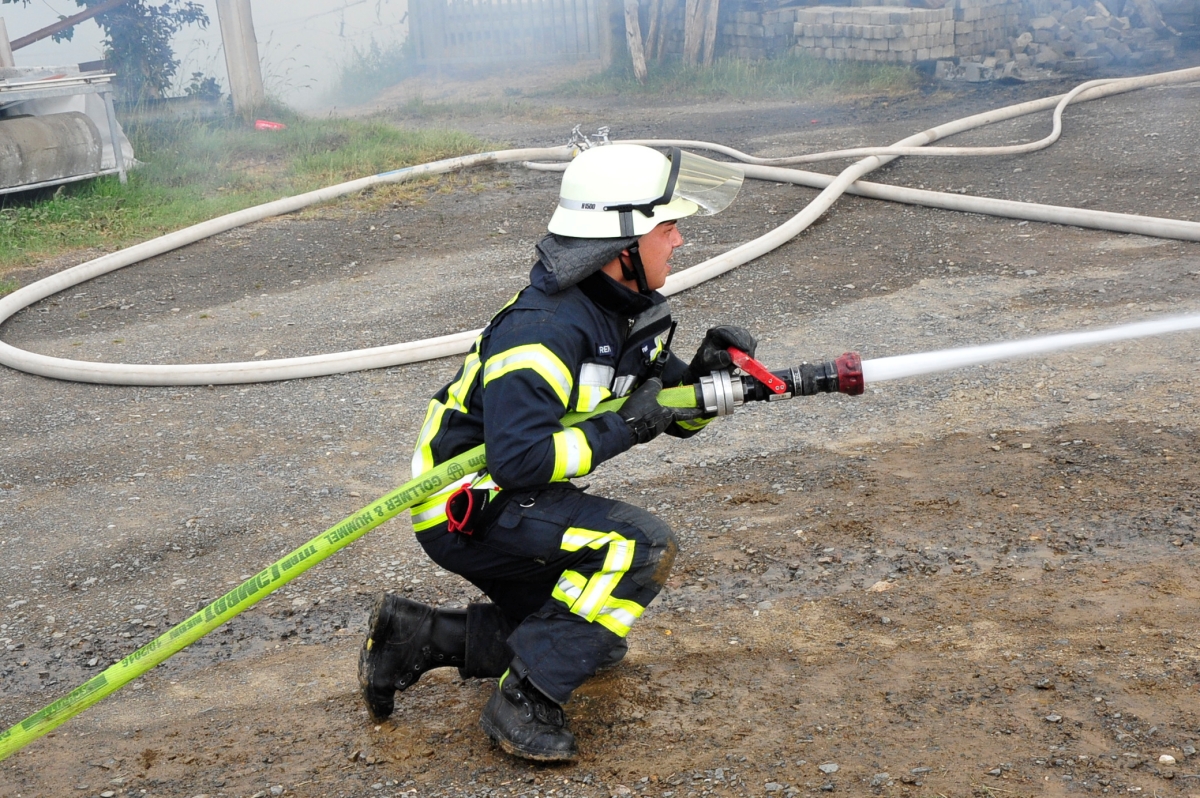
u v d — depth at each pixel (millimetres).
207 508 4668
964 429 4504
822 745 2547
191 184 11203
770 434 4773
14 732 2475
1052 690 2635
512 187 10484
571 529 2514
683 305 6777
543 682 2537
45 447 5473
